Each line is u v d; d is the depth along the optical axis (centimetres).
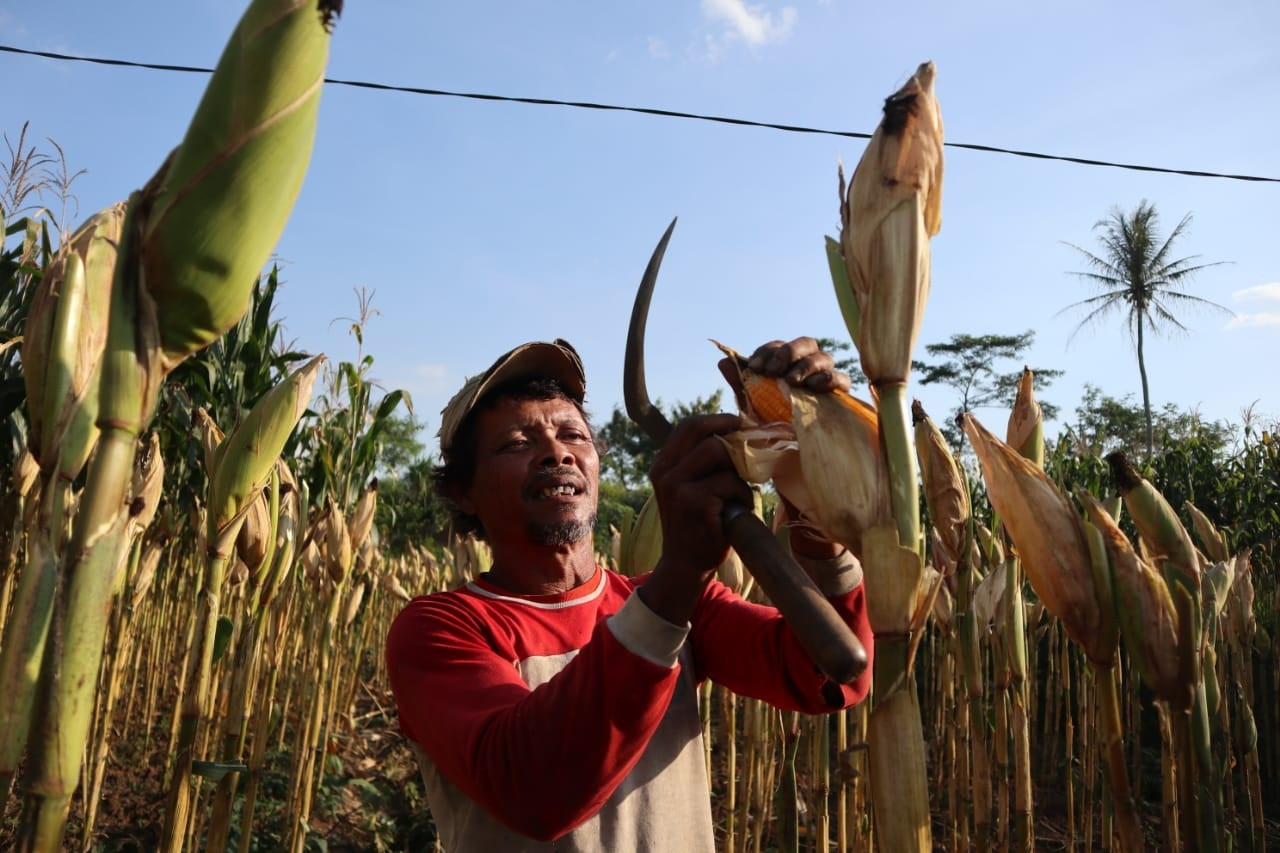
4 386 434
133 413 81
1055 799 541
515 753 118
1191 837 118
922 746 92
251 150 77
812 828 425
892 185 96
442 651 154
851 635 86
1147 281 3300
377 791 588
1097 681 122
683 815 166
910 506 94
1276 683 527
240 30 78
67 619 79
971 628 190
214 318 81
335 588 381
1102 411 3750
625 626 112
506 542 178
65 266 93
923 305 96
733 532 101
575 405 189
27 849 77
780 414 104
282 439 194
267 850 442
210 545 197
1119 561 119
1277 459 895
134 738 566
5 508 382
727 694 335
